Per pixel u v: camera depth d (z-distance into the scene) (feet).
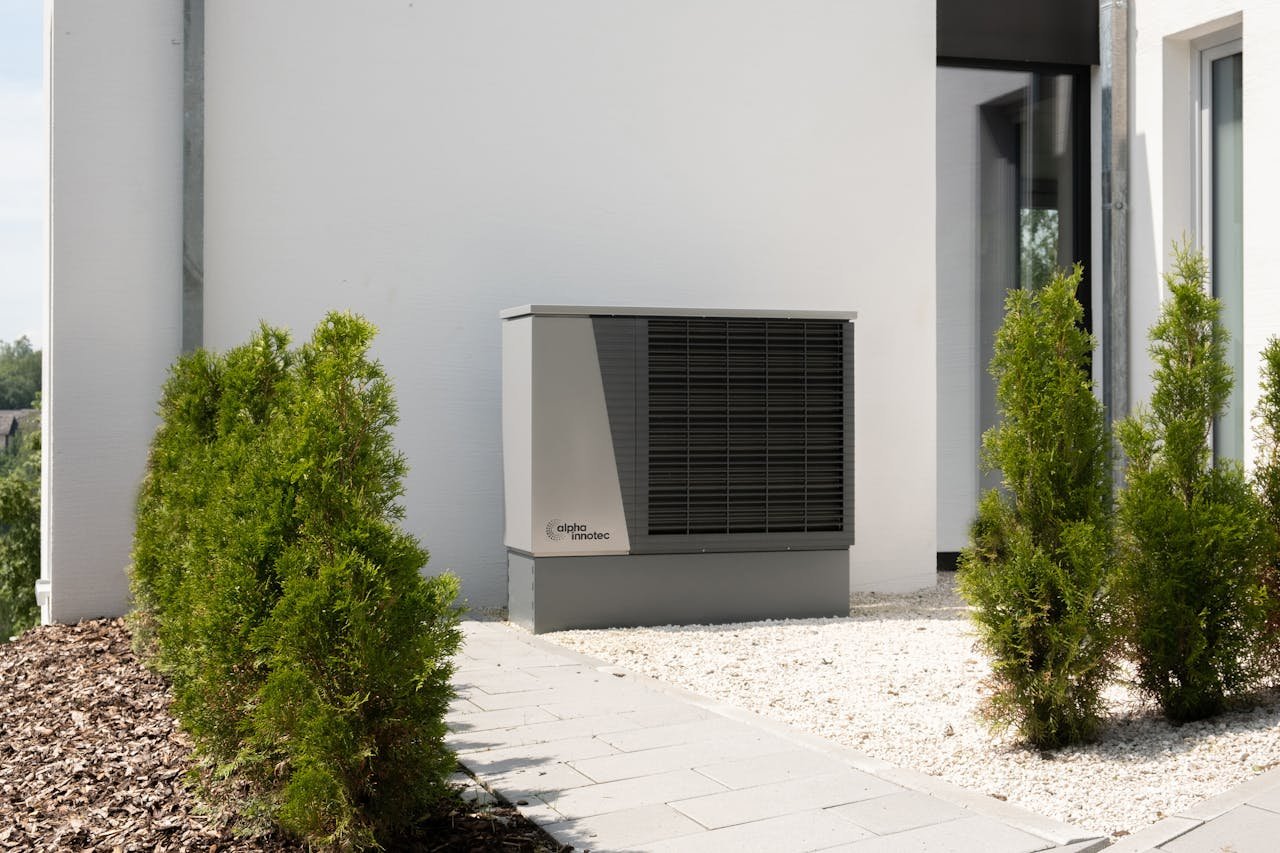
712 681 19.67
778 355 25.21
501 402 27.76
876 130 31.24
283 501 12.19
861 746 15.94
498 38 28.07
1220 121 30.30
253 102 26.25
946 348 33.47
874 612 26.99
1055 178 34.50
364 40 27.04
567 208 28.68
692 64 29.66
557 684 19.31
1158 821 12.81
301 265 26.61
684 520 24.70
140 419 25.34
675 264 29.60
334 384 12.27
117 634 23.49
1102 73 32.01
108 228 25.17
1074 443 15.64
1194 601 16.28
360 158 27.04
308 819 11.39
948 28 32.55
